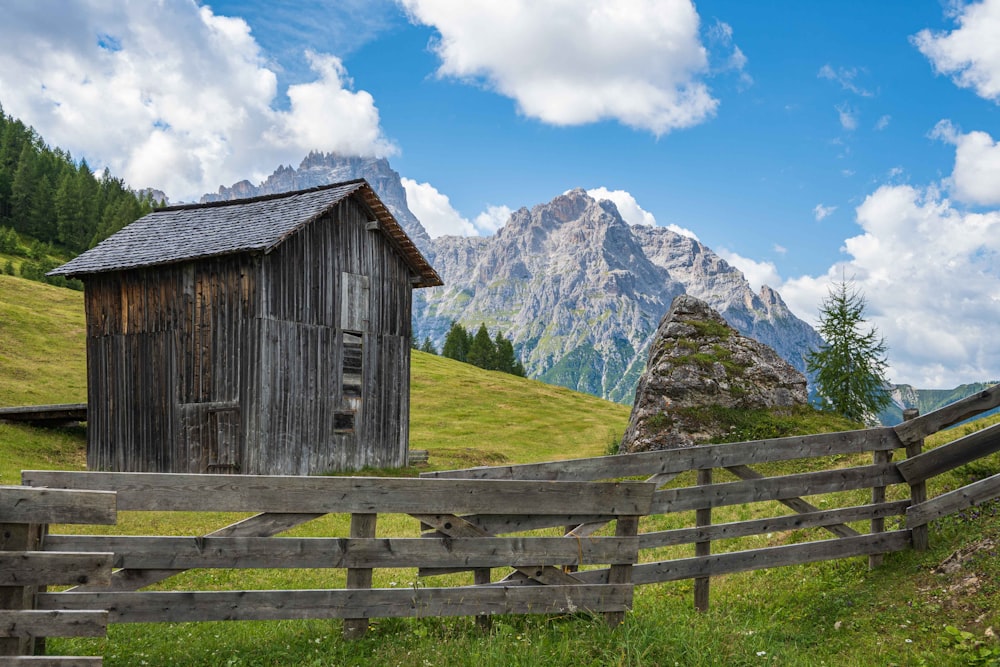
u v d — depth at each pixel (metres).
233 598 8.15
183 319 30.30
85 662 6.77
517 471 10.34
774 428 24.09
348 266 32.16
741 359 26.45
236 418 28.58
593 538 9.36
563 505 9.23
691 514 17.72
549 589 9.09
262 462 28.27
